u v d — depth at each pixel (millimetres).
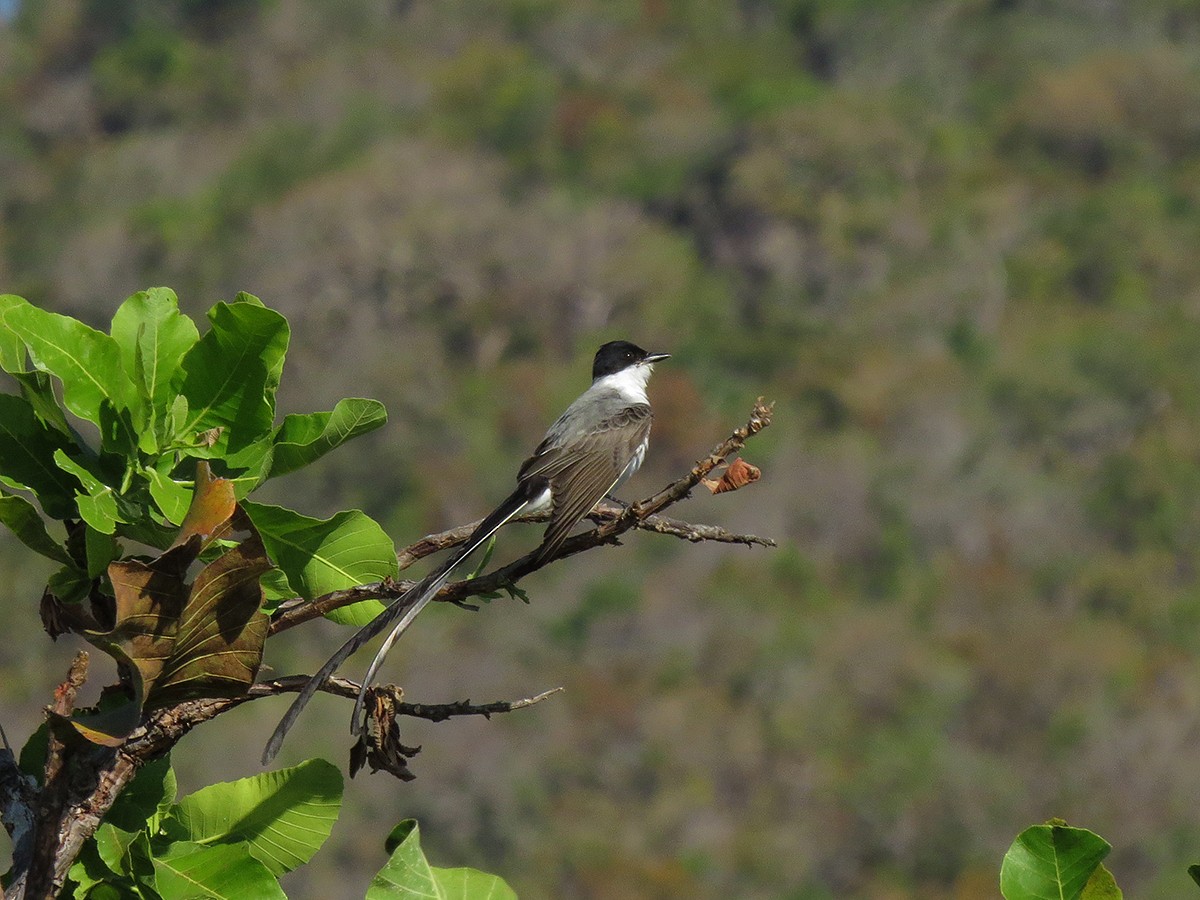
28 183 51281
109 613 3314
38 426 3311
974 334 42844
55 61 58781
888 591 33594
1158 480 35875
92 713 3217
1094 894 2826
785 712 28672
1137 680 29891
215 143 51656
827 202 45281
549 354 41656
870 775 27266
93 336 3318
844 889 26047
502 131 51750
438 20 58219
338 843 23328
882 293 43375
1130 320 42688
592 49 56500
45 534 3252
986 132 51531
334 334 40938
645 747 27719
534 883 25312
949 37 56312
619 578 32281
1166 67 51312
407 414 37469
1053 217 46781
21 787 3127
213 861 3170
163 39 57594
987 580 34000
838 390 39219
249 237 43344
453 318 41312
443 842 25062
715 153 48438
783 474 35875
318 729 23656
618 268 42438
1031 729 28609
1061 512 35594
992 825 26672
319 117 52562
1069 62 54156
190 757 22609
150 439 3312
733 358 41344
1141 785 27125
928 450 37719
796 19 57062
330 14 58656
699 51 56969
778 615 31641
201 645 2936
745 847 26250
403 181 44562
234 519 2996
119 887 3164
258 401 3396
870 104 48812
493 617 30484
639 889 25016
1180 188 48750
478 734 26891
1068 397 38719
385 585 3447
